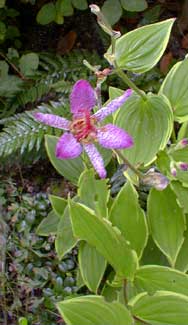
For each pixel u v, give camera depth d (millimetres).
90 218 251
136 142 265
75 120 214
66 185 361
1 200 348
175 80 275
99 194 287
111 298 293
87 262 290
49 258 334
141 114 266
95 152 214
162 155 269
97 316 252
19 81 375
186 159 267
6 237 339
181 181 265
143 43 260
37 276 330
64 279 328
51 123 215
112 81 366
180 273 260
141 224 272
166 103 262
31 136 343
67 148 213
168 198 276
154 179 237
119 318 251
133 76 360
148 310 252
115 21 356
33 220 341
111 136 211
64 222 297
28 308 324
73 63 375
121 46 261
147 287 266
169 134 261
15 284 331
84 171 291
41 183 367
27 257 333
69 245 295
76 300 250
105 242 255
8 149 342
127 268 260
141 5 351
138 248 274
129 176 266
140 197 325
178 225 275
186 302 248
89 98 214
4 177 367
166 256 280
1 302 327
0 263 332
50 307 323
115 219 274
